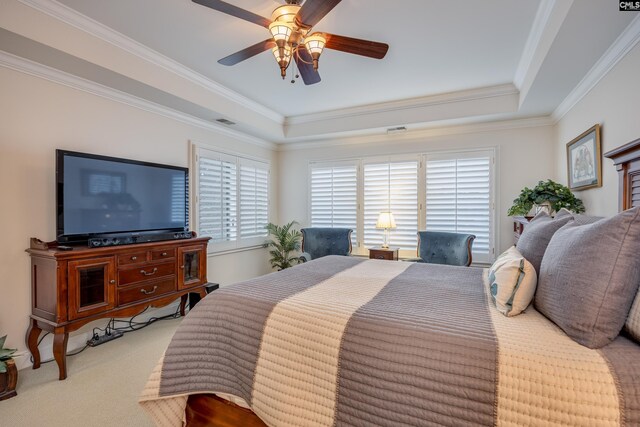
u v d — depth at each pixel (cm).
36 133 245
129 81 270
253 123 414
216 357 138
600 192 251
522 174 388
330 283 182
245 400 127
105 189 269
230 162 438
